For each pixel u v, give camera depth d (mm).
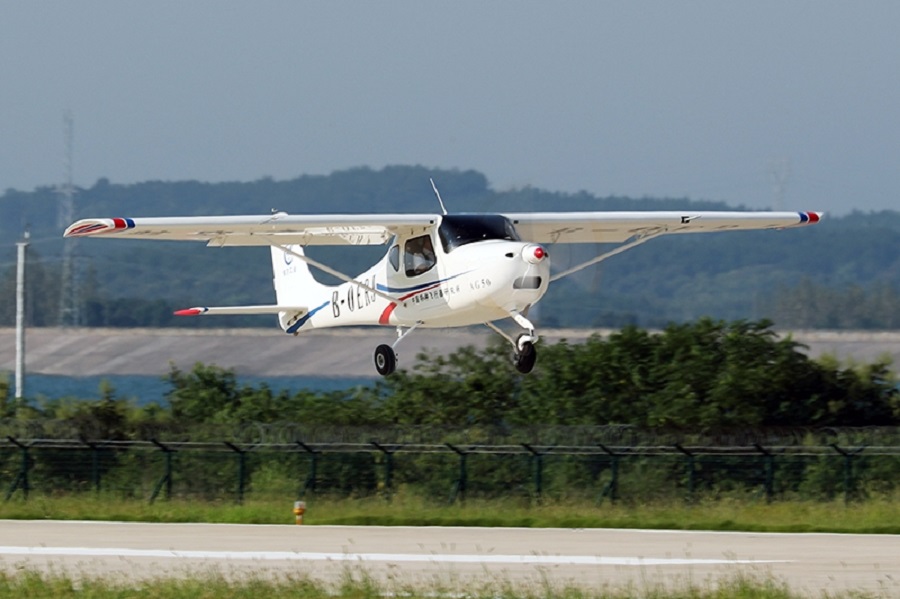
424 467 85812
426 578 54625
